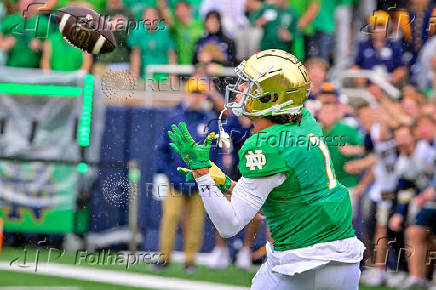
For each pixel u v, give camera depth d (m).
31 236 21.91
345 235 9.76
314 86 19.34
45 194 21.78
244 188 9.59
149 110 21.69
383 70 22.66
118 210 21.66
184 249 20.75
